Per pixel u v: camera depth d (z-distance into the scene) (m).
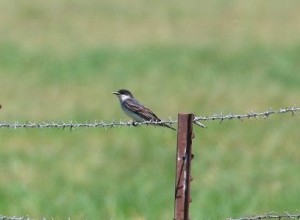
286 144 21.33
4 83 30.69
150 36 42.06
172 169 19.69
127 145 21.95
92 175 19.06
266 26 44.41
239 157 20.23
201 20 46.16
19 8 48.72
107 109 26.31
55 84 30.80
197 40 40.91
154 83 31.00
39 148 21.41
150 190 17.64
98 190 17.75
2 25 44.25
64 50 38.50
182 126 9.21
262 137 22.22
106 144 22.09
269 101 27.38
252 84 30.41
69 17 46.75
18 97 28.14
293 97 28.02
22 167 19.22
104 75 33.06
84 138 22.66
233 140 21.98
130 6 50.19
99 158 20.52
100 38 41.56
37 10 48.25
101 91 29.53
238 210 15.80
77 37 41.69
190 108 26.81
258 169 19.09
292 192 17.03
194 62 35.75
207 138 22.23
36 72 33.31
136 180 18.64
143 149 21.59
